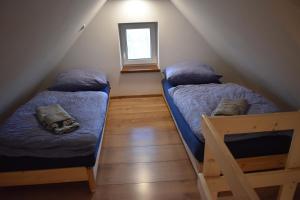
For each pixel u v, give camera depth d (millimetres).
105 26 3072
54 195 1672
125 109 3123
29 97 2824
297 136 1257
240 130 1192
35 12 978
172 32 3178
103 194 1670
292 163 1329
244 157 1580
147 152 2160
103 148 2230
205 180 1262
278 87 2070
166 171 1898
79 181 1794
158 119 2816
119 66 3312
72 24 1907
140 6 3008
